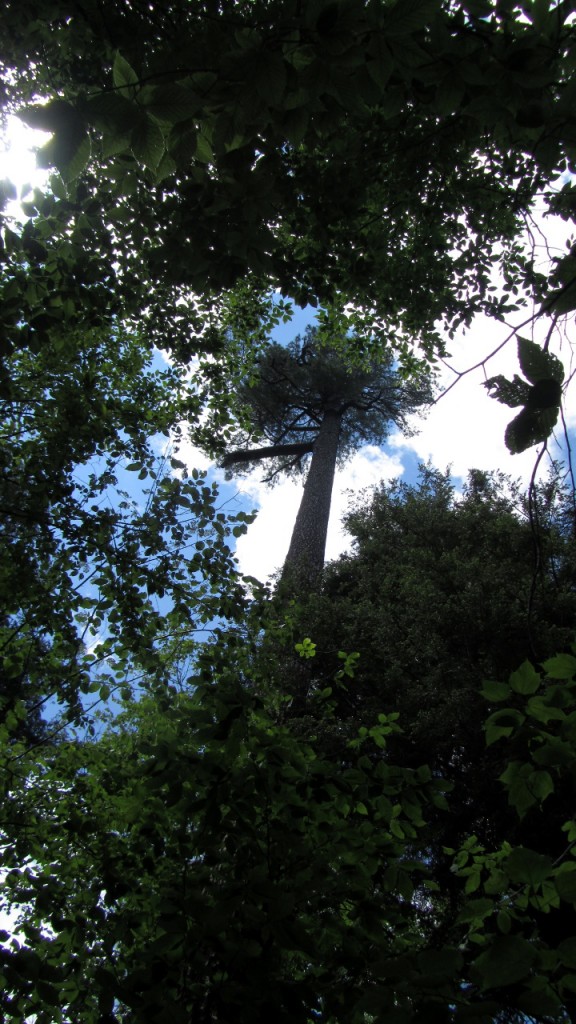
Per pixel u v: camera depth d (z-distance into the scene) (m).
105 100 1.20
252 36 1.20
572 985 1.49
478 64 1.41
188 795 2.48
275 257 4.74
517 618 7.85
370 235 5.00
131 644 4.19
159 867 2.94
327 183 4.20
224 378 7.51
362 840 2.55
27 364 5.09
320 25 1.21
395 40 1.26
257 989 1.84
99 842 2.90
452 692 7.40
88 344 5.68
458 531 10.51
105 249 3.95
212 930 1.94
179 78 1.28
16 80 5.02
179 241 2.61
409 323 6.47
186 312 6.20
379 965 1.49
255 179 1.96
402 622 9.05
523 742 1.76
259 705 2.57
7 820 3.32
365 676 8.89
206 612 4.50
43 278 3.33
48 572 4.79
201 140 1.53
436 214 5.41
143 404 5.90
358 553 12.57
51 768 3.75
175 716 2.68
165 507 4.36
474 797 7.11
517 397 1.19
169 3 2.89
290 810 2.46
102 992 1.90
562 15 1.36
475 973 1.57
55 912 2.65
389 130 3.95
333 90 1.33
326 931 2.41
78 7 2.60
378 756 7.89
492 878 2.11
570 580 8.75
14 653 4.26
